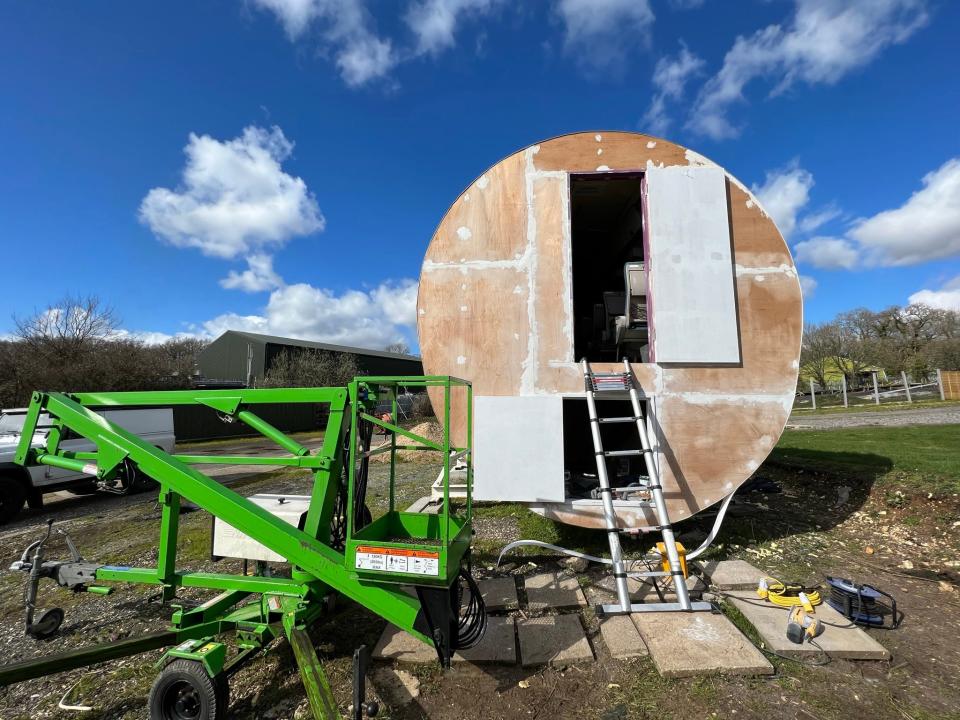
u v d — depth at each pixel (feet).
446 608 8.99
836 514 20.02
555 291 16.07
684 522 19.08
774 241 15.84
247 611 10.45
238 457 10.72
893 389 95.09
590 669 10.16
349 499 9.35
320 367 104.37
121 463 10.61
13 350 60.64
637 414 14.55
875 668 9.87
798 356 15.49
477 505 23.57
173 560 10.52
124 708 9.73
